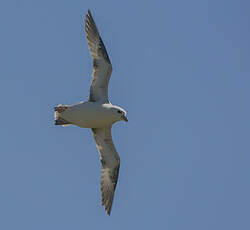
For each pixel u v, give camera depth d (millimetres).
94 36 19250
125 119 18578
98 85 18969
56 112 18703
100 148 19906
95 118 18547
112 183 20125
